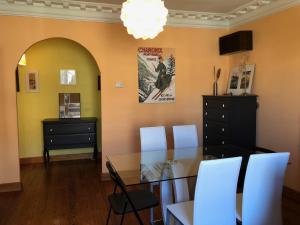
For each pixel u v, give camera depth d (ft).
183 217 6.68
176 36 14.58
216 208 6.19
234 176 6.20
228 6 13.02
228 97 12.94
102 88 13.56
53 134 16.21
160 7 6.73
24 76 16.56
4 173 12.30
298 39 10.76
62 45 17.04
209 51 15.26
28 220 9.47
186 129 11.60
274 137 12.17
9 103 12.19
